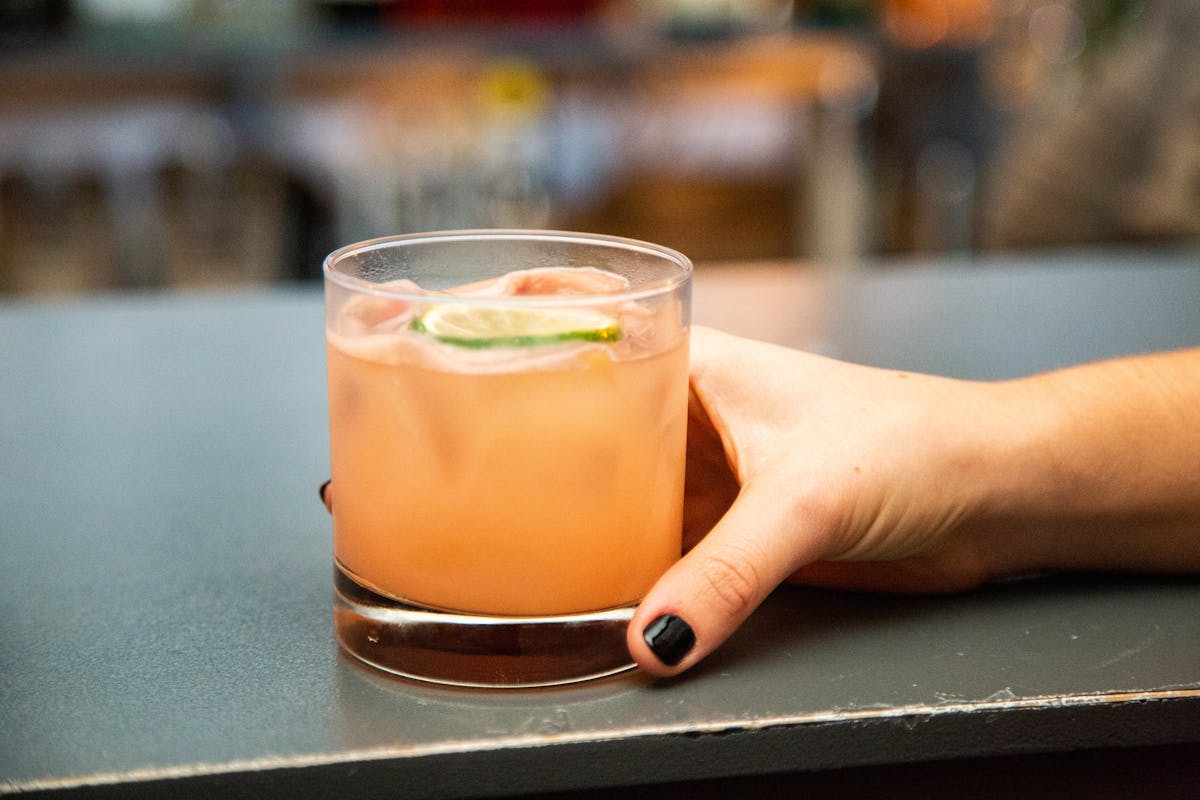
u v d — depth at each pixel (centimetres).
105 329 88
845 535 49
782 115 225
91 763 44
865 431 49
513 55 200
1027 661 49
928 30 220
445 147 202
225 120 194
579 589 46
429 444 45
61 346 84
